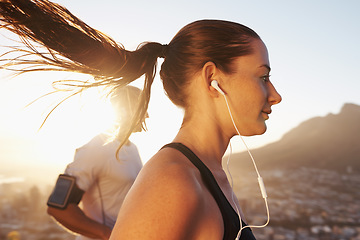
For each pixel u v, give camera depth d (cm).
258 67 63
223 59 62
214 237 50
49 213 162
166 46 70
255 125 63
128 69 67
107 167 168
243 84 62
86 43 62
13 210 6681
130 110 155
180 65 66
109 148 169
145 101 72
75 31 60
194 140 63
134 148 182
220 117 64
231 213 55
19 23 57
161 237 44
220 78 62
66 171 166
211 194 54
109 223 170
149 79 71
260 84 63
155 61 71
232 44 62
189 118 66
